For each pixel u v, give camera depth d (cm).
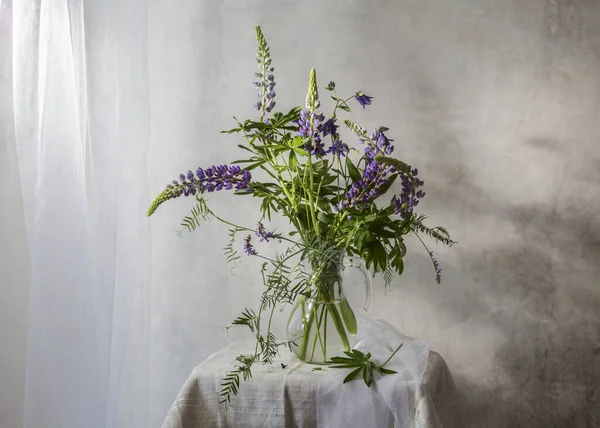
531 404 240
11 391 186
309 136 192
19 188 187
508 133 236
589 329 236
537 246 237
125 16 226
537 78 234
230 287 252
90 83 216
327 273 196
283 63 245
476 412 243
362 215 191
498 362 241
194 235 254
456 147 239
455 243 238
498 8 234
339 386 185
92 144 216
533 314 238
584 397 237
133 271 227
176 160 253
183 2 251
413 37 238
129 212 226
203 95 251
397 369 189
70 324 202
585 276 236
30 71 199
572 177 234
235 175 200
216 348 254
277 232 247
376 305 246
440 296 243
